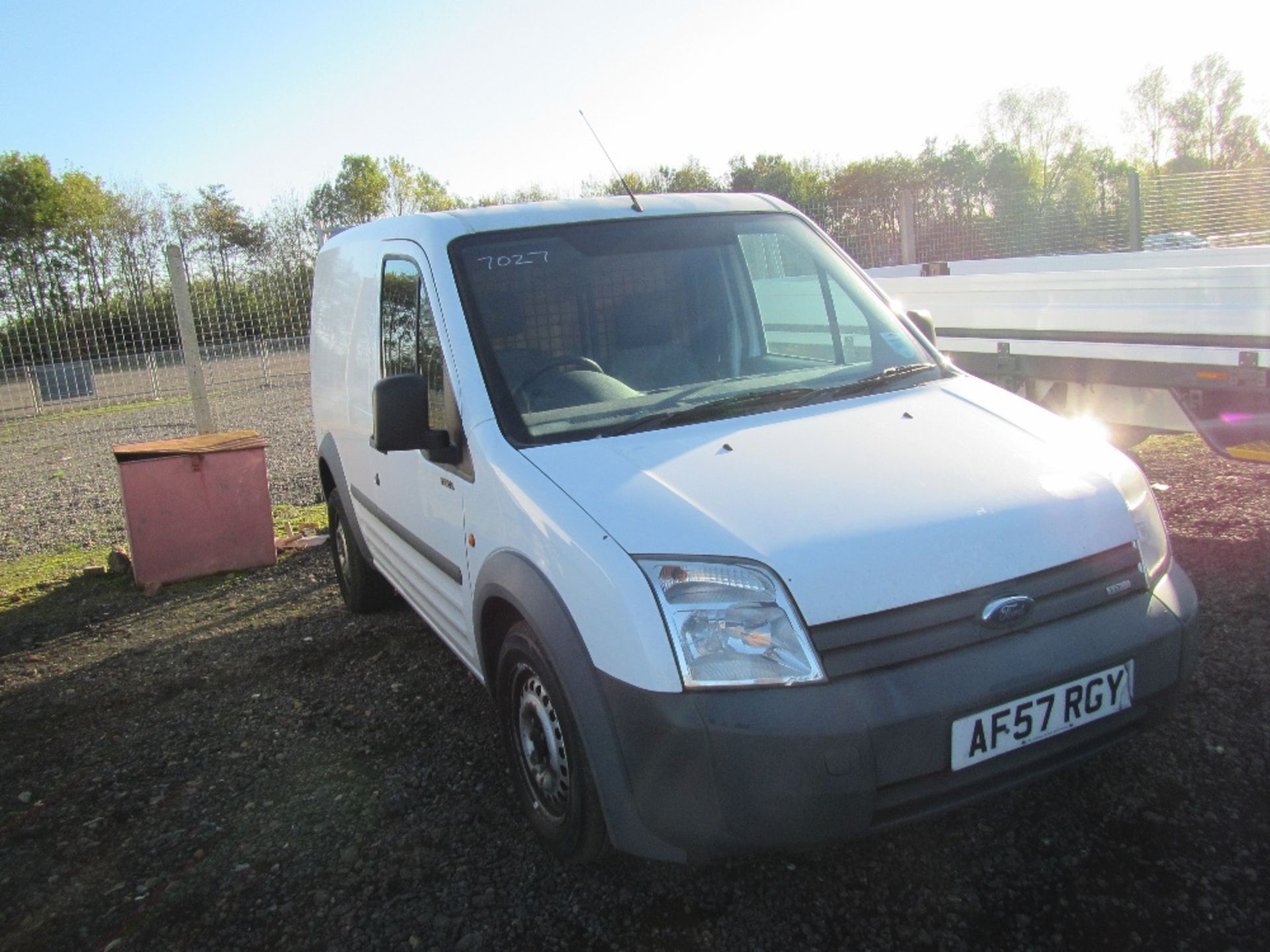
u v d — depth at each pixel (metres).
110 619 6.00
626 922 2.69
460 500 3.29
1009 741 2.34
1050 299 5.13
